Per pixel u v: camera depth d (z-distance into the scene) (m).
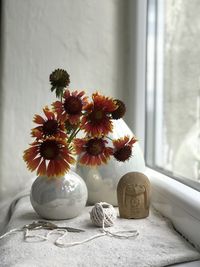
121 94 0.96
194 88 0.79
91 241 0.52
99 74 0.95
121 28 0.96
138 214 0.63
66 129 0.60
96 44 0.95
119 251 0.48
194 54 0.79
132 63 0.93
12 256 0.47
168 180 0.70
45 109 0.59
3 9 0.91
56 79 0.59
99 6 0.94
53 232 0.55
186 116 0.82
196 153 0.76
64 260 0.46
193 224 0.53
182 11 0.85
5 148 0.93
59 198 0.60
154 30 0.93
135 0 0.92
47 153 0.57
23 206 0.71
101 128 0.58
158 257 0.46
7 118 0.92
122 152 0.60
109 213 0.58
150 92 0.93
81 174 0.72
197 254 0.48
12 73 0.92
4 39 0.91
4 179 0.93
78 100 0.58
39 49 0.93
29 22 0.92
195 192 0.60
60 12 0.93
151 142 0.93
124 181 0.63
